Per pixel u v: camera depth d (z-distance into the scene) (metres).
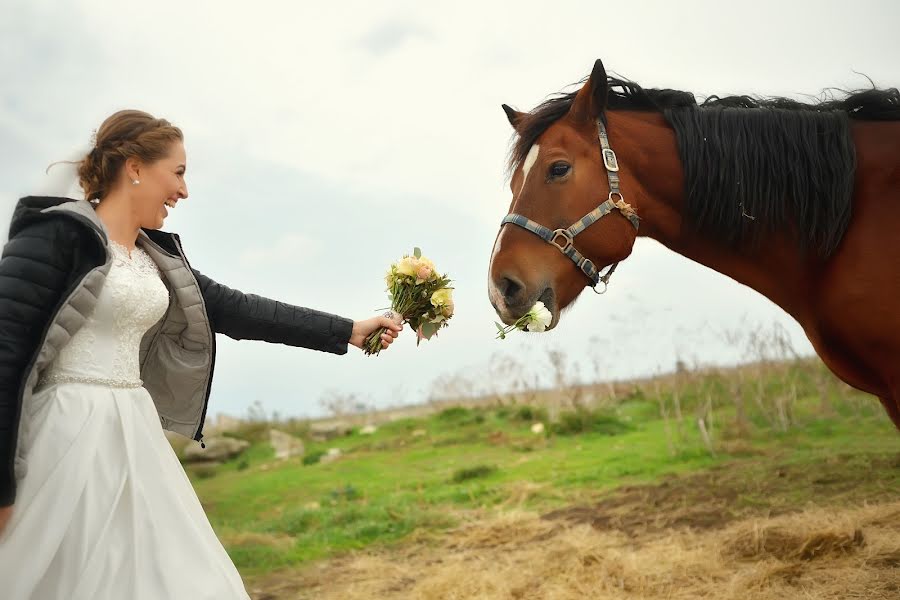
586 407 11.04
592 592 3.88
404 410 16.56
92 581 1.91
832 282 2.68
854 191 2.69
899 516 4.32
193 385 2.45
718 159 2.82
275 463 11.27
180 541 2.07
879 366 2.64
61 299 1.97
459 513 6.48
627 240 2.93
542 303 2.79
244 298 2.58
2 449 1.84
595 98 2.95
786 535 4.14
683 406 10.59
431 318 2.79
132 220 2.25
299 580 5.08
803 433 7.84
